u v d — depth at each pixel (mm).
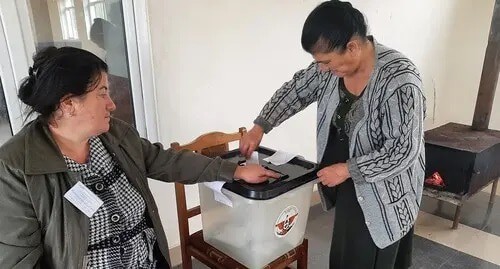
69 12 1563
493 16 2748
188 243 1620
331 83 1364
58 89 922
